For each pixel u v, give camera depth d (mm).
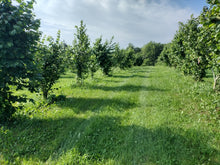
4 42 3148
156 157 2621
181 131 3486
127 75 16219
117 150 2820
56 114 4641
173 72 17109
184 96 6688
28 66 3691
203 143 2982
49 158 2570
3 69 3424
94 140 3201
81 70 9656
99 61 13797
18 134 3332
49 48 6273
